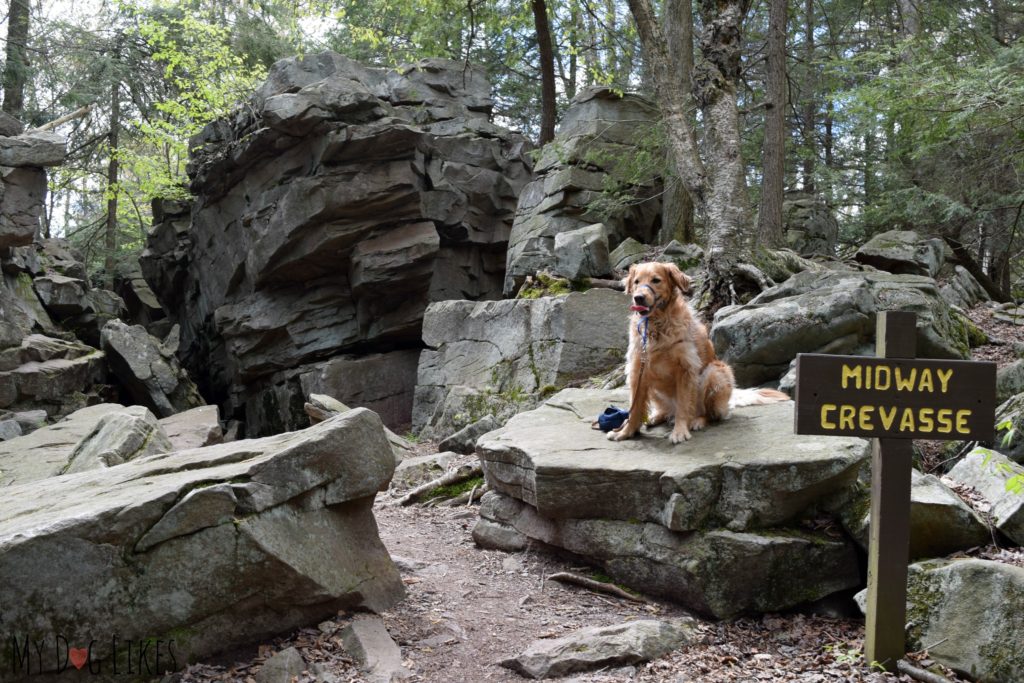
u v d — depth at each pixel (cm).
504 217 1920
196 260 2177
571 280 1277
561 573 587
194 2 2141
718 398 628
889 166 1686
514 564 624
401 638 486
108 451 817
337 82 1697
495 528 666
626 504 568
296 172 1795
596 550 580
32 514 459
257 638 462
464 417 1162
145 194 2686
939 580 455
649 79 2173
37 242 1991
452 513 767
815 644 480
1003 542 526
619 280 1293
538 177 1762
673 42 1561
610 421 664
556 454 607
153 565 433
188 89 2323
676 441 598
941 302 886
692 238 1568
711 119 1083
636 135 1675
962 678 423
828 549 522
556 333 1104
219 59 1992
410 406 1791
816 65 1975
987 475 585
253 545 453
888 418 429
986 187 1365
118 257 2597
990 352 980
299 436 525
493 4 1672
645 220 1728
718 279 1037
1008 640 414
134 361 1772
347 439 511
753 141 1853
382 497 840
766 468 522
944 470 696
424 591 561
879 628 436
